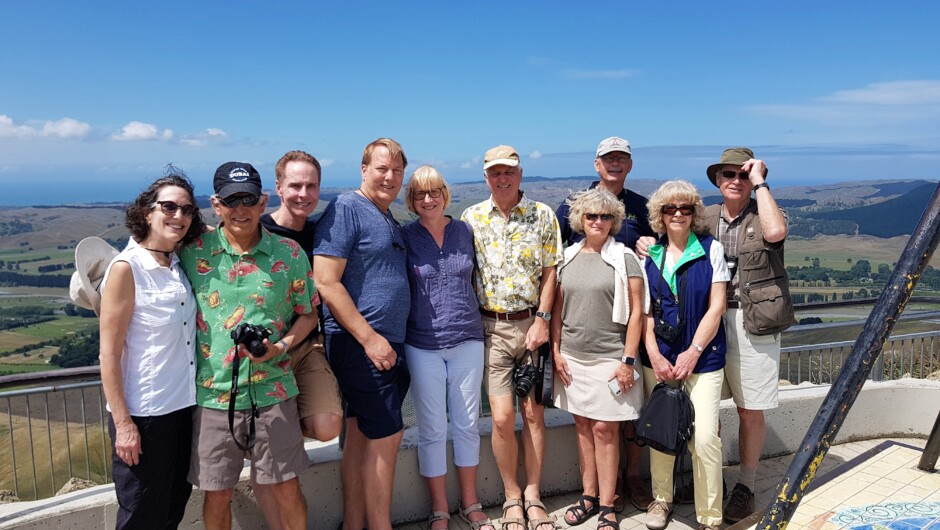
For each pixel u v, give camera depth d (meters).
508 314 3.22
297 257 2.62
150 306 2.37
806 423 4.21
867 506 2.74
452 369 3.17
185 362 2.47
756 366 3.26
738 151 3.32
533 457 3.34
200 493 2.95
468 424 3.22
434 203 3.03
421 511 3.39
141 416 2.37
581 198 3.29
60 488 3.49
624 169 3.76
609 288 3.17
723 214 3.40
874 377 4.44
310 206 2.94
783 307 3.15
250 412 2.52
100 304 2.49
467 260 3.14
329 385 2.81
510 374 3.29
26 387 3.09
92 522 2.80
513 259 3.19
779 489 2.02
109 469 3.62
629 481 3.60
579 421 3.36
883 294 1.89
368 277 2.85
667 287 3.22
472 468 3.27
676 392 3.06
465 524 3.32
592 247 3.29
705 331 3.10
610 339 3.20
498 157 3.11
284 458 2.57
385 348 2.81
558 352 3.36
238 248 2.51
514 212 3.23
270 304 2.52
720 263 3.16
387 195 2.90
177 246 2.56
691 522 3.34
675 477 3.69
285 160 2.95
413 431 3.51
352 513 3.11
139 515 2.42
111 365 2.30
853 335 4.46
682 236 3.24
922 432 4.33
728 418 4.02
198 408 2.52
